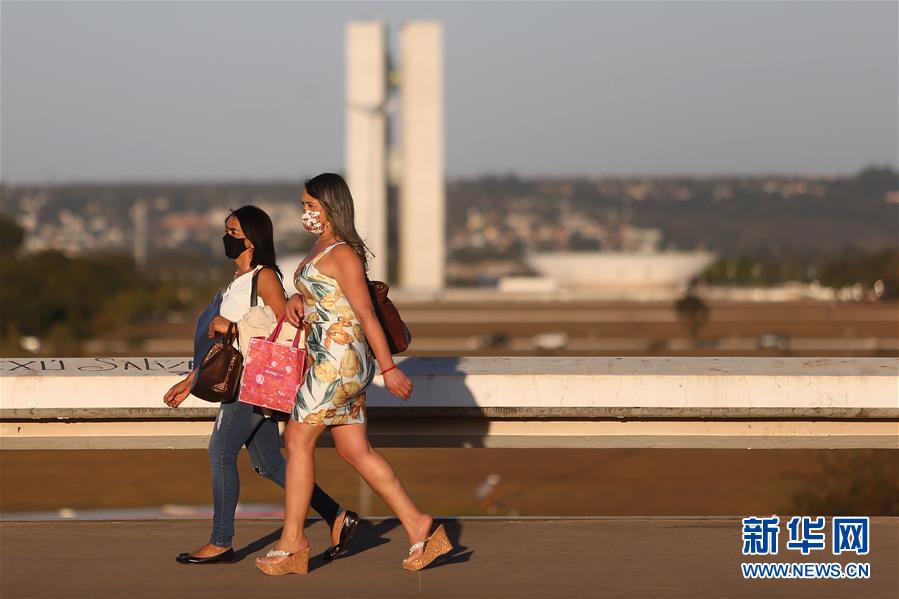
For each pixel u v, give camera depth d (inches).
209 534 867.4
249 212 780.0
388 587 742.5
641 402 904.3
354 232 745.6
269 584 748.6
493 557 809.5
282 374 756.6
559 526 895.7
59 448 925.2
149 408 903.1
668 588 740.0
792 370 930.7
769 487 4463.6
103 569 780.0
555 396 903.7
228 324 772.0
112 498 4394.7
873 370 930.7
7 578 759.7
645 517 922.1
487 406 903.1
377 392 901.2
